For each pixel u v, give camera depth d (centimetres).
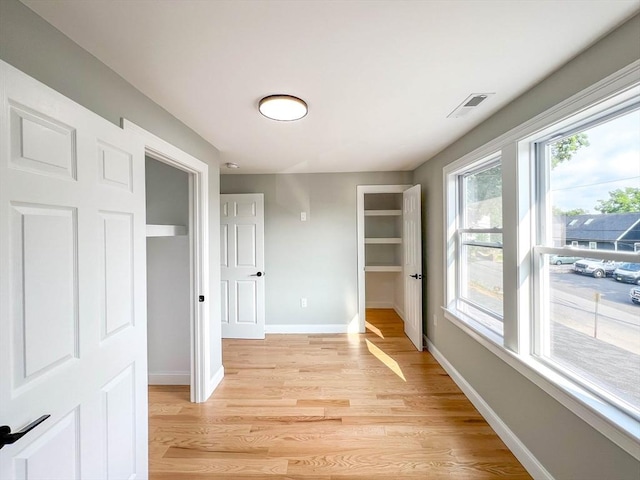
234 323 377
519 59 130
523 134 161
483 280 231
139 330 142
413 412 216
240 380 267
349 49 121
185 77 143
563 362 151
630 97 110
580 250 137
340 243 393
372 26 107
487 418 204
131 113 149
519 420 169
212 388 249
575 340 143
